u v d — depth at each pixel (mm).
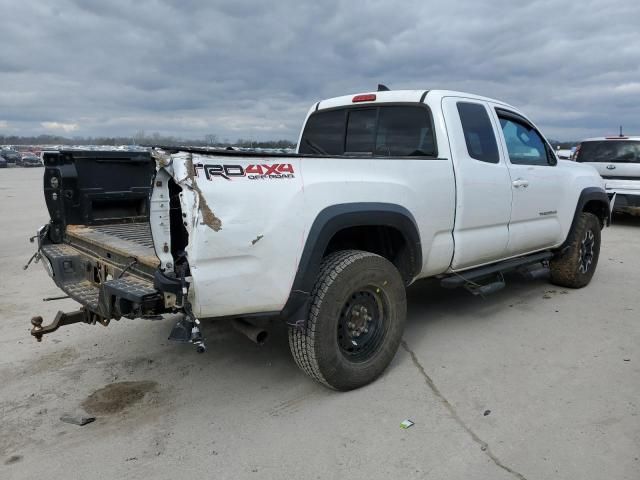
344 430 3127
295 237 3117
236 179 2928
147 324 5016
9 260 7895
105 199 4762
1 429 3193
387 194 3619
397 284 3736
